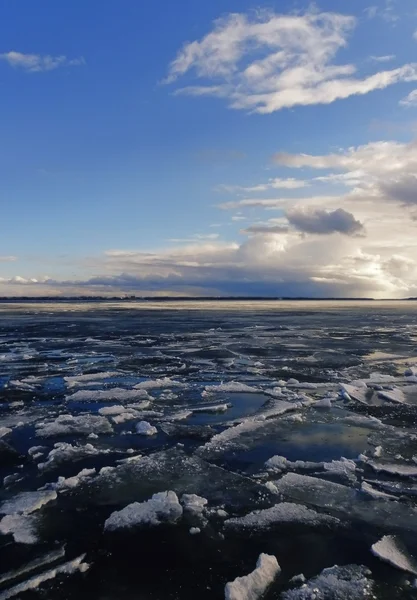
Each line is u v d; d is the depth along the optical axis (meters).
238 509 5.87
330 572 4.54
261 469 7.16
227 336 26.80
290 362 17.09
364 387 12.48
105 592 4.26
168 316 50.81
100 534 5.27
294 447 8.10
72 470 7.18
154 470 7.06
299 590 4.27
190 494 6.14
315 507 5.90
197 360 17.61
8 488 6.51
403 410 10.42
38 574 4.50
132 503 5.87
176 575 4.53
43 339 25.25
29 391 12.58
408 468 7.03
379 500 6.08
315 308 83.19
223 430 9.15
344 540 5.14
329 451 7.91
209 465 7.26
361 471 7.04
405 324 37.78
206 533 5.28
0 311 64.69
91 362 17.19
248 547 5.01
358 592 4.25
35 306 93.06
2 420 9.83
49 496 6.12
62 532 5.31
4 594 4.22
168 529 5.34
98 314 55.59
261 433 8.84
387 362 17.08
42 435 8.80
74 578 4.47
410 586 4.35
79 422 9.51
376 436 8.64
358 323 39.09
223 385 12.73
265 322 40.25
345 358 18.05
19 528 5.38
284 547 5.00
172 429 9.16
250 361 17.44
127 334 28.11
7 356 18.75
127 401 11.42
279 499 6.13
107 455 7.81
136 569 4.62
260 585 4.30
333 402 11.16
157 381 13.31
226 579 4.48
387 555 4.77
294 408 10.52
